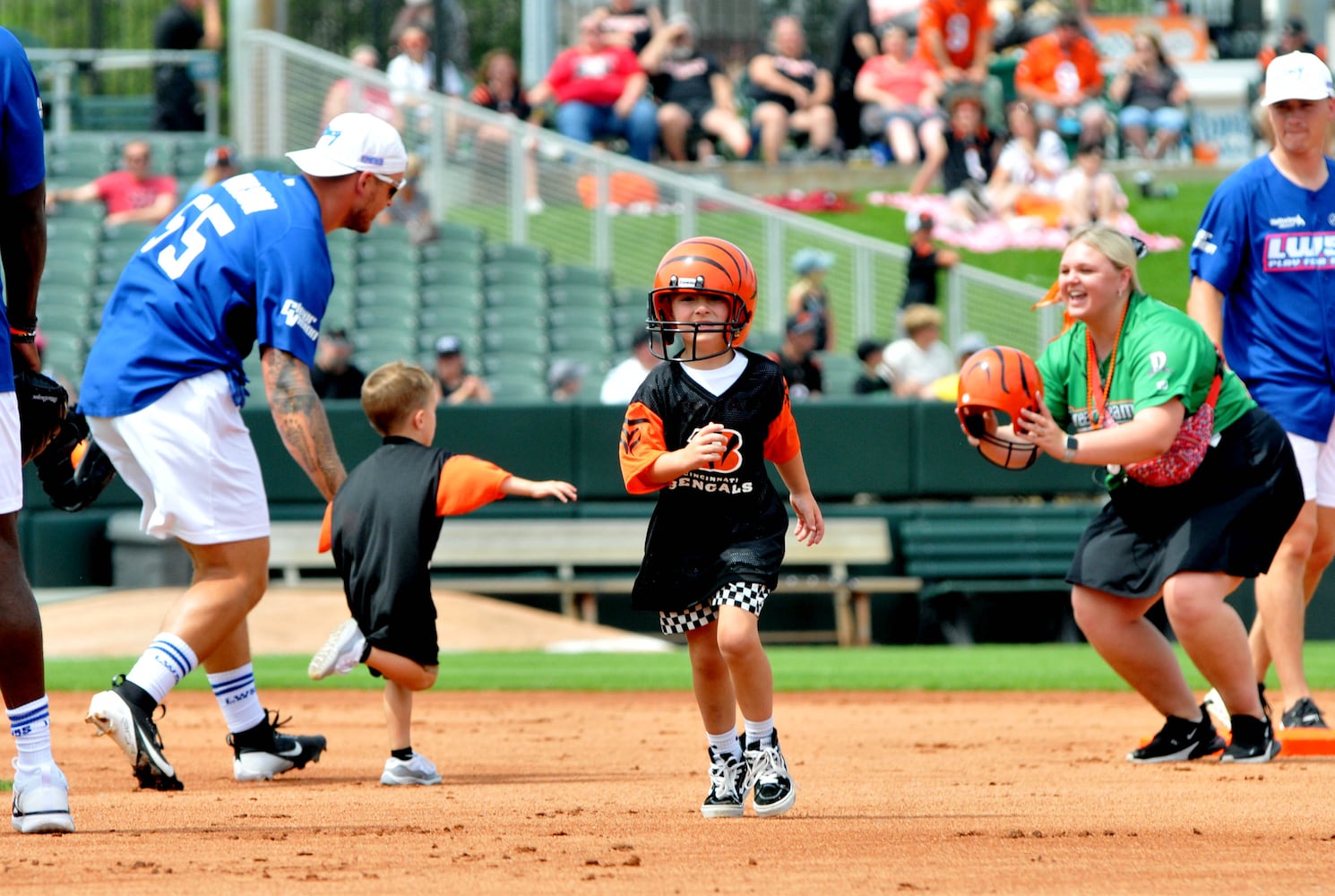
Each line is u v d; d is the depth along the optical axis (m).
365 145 20.23
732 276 16.84
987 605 51.59
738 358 17.16
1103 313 22.23
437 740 27.06
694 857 14.80
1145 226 80.44
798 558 49.56
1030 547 50.62
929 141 78.44
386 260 64.81
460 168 67.81
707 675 17.28
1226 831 16.44
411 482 20.25
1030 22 83.62
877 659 43.91
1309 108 24.48
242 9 75.44
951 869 14.16
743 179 79.06
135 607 45.06
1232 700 23.05
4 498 15.93
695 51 80.94
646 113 75.69
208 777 21.73
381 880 13.49
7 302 17.22
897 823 16.98
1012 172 77.75
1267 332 24.98
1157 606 49.69
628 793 19.83
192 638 19.47
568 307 64.62
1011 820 17.28
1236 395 22.83
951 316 63.97
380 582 20.11
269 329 19.36
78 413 20.06
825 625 51.25
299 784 20.95
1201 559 22.39
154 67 78.38
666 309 17.23
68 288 62.59
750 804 18.12
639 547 49.41
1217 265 25.14
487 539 49.12
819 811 18.02
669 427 16.92
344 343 50.72
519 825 16.81
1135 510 23.09
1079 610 23.48
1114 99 87.38
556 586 49.06
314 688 36.38
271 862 14.38
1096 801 18.89
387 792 19.92
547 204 67.69
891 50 81.69
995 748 25.66
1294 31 79.75
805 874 13.91
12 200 16.50
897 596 51.25
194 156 71.69
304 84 69.94
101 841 15.54
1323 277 24.67
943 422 51.09
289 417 19.23
